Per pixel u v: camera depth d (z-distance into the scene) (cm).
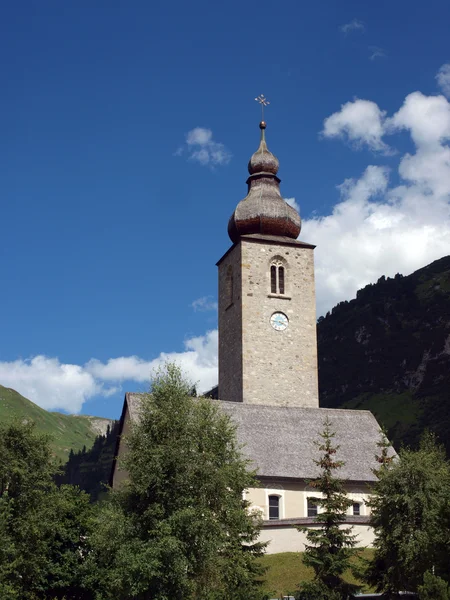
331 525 5841
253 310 9012
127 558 4525
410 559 5059
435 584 4269
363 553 6988
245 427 8000
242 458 7556
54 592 5778
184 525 4666
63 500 5822
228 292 9494
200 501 4878
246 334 8919
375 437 8369
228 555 5112
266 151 9962
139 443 5009
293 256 9344
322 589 5431
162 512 4725
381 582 5484
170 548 4494
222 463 5184
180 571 4509
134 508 4853
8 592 4922
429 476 5444
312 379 9012
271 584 6241
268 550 6994
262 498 7444
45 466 5747
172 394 5191
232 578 5100
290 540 7075
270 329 9019
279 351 8975
